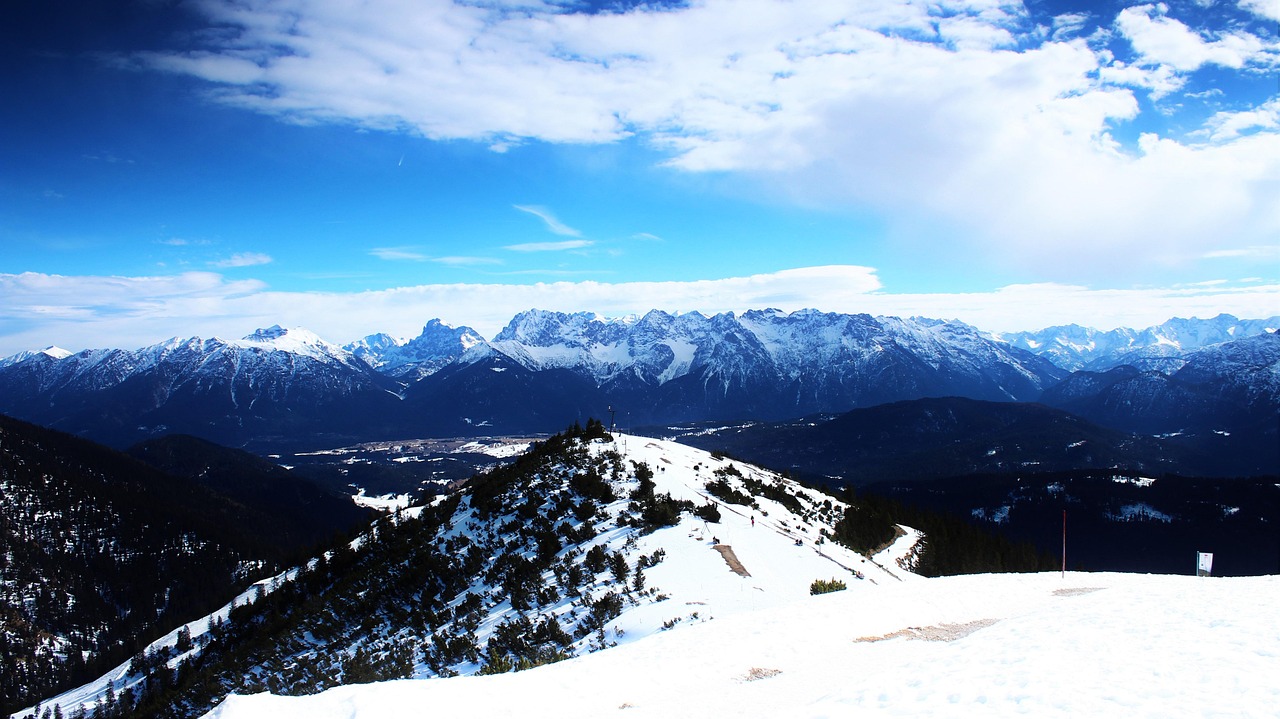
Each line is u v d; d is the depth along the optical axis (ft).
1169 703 38.29
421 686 57.26
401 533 251.80
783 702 51.34
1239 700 37.99
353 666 134.82
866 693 48.21
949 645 63.46
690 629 81.41
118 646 446.19
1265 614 59.72
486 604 151.43
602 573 143.13
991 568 261.65
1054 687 42.73
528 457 283.79
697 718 50.06
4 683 420.36
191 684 179.63
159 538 637.71
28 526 595.47
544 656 98.63
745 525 175.01
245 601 302.04
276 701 51.55
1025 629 63.46
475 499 247.09
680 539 156.66
